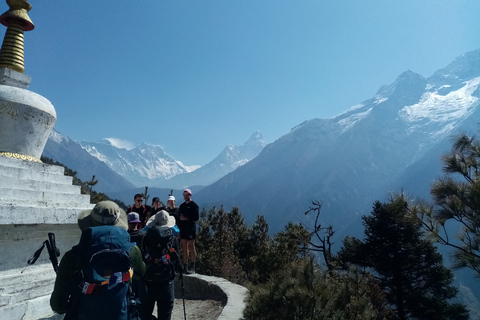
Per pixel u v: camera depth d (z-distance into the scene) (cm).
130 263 342
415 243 2422
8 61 716
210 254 1864
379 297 1625
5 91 663
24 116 677
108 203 361
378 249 2444
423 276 2502
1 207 517
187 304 866
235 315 658
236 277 1465
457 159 810
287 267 654
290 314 573
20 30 744
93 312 299
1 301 508
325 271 648
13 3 737
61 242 648
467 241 813
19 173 625
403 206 842
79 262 316
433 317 2381
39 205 617
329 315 576
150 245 521
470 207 768
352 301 617
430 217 825
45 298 570
